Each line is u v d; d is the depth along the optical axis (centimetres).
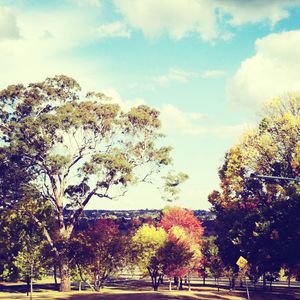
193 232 5025
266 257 3062
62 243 4206
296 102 3809
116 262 4031
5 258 4344
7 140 4294
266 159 3781
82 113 4150
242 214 3881
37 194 4491
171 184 4594
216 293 3762
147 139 4550
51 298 3419
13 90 4312
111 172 4269
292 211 2869
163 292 3684
